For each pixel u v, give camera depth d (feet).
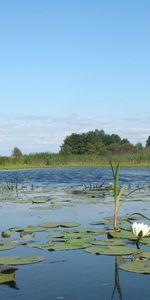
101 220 32.55
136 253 20.75
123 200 49.52
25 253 21.75
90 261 20.03
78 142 280.10
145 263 19.02
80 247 22.15
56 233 26.53
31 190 67.36
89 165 181.16
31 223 32.19
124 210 39.65
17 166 177.47
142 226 23.59
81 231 26.96
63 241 24.02
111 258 20.40
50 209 40.91
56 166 178.81
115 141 285.84
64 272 18.07
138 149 168.96
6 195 58.39
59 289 15.75
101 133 288.92
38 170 154.92
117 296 15.02
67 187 73.15
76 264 19.48
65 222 31.14
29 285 16.43
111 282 16.69
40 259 19.53
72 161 181.57
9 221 33.45
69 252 22.02
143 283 16.55
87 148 277.44
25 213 38.29
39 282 16.80
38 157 180.86
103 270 18.39
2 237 26.04
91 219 33.86
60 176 110.93
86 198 51.98
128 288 15.96
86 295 15.17
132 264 18.81
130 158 164.86
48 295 15.19
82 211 39.22
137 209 40.34
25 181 92.22
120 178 95.14
